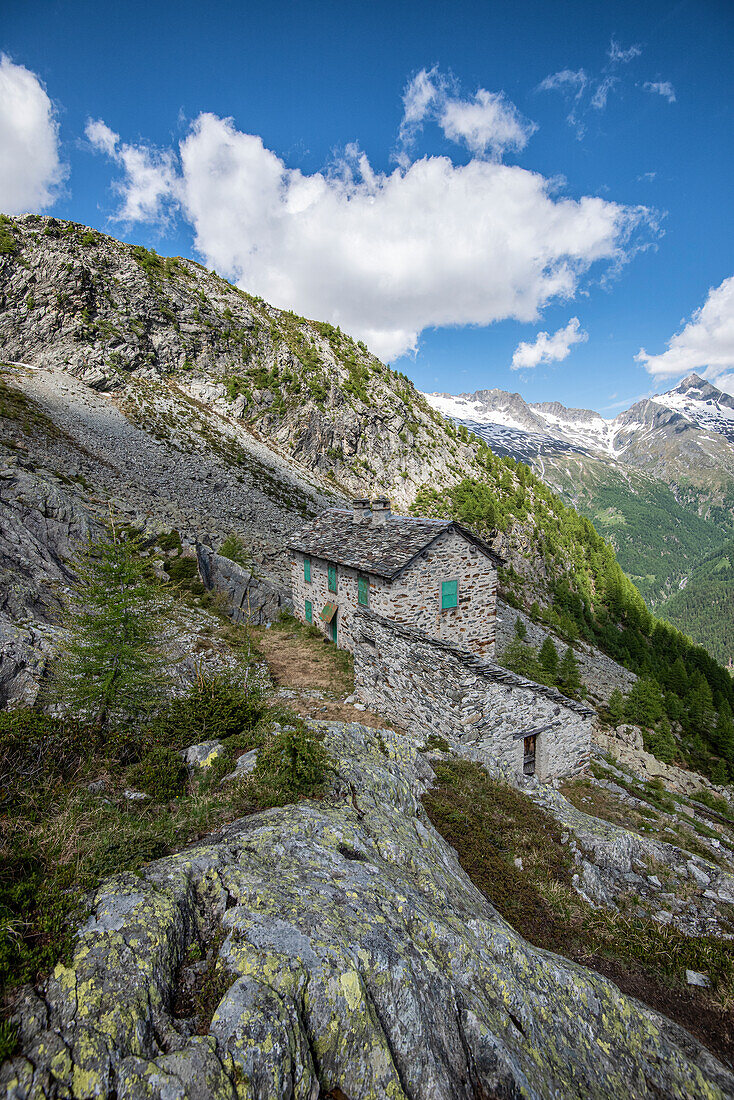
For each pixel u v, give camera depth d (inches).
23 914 159.9
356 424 3080.7
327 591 930.7
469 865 317.4
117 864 196.1
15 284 2390.5
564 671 1425.9
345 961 162.6
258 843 222.8
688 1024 236.4
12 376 1914.4
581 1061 188.4
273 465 2267.5
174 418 2214.6
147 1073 122.0
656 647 3489.2
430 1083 150.9
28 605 515.5
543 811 402.6
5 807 228.5
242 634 820.0
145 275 2886.3
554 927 283.3
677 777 1120.2
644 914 318.7
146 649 388.2
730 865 463.2
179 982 155.9
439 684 497.4
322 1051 146.0
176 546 975.0
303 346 3430.1
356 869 220.2
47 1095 115.3
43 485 843.4
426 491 3245.6
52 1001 136.8
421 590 775.7
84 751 295.3
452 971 192.9
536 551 3619.6
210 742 339.6
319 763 307.7
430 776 404.2
